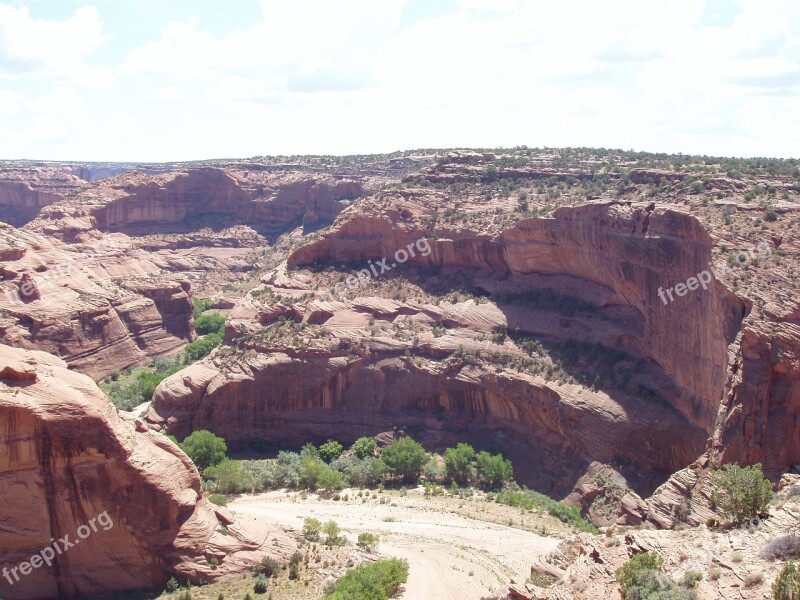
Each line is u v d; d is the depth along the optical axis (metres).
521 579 50.44
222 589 47.12
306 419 88.88
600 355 79.44
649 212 75.06
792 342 53.78
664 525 51.75
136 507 47.59
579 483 71.44
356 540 57.72
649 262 73.88
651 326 74.81
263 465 80.19
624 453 70.88
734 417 53.88
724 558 32.34
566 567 39.59
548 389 78.31
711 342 62.69
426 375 86.69
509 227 93.06
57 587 46.28
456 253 98.56
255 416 89.00
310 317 96.69
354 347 90.56
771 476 52.53
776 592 28.23
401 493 72.38
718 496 38.50
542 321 86.62
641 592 30.94
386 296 97.75
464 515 66.12
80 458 46.28
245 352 92.62
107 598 46.50
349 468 78.12
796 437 53.53
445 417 85.62
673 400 70.44
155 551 47.84
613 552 36.78
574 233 84.75
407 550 56.53
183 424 89.00
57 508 46.03
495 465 74.62
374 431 86.25
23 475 45.44
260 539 51.25
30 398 45.50
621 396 73.88
